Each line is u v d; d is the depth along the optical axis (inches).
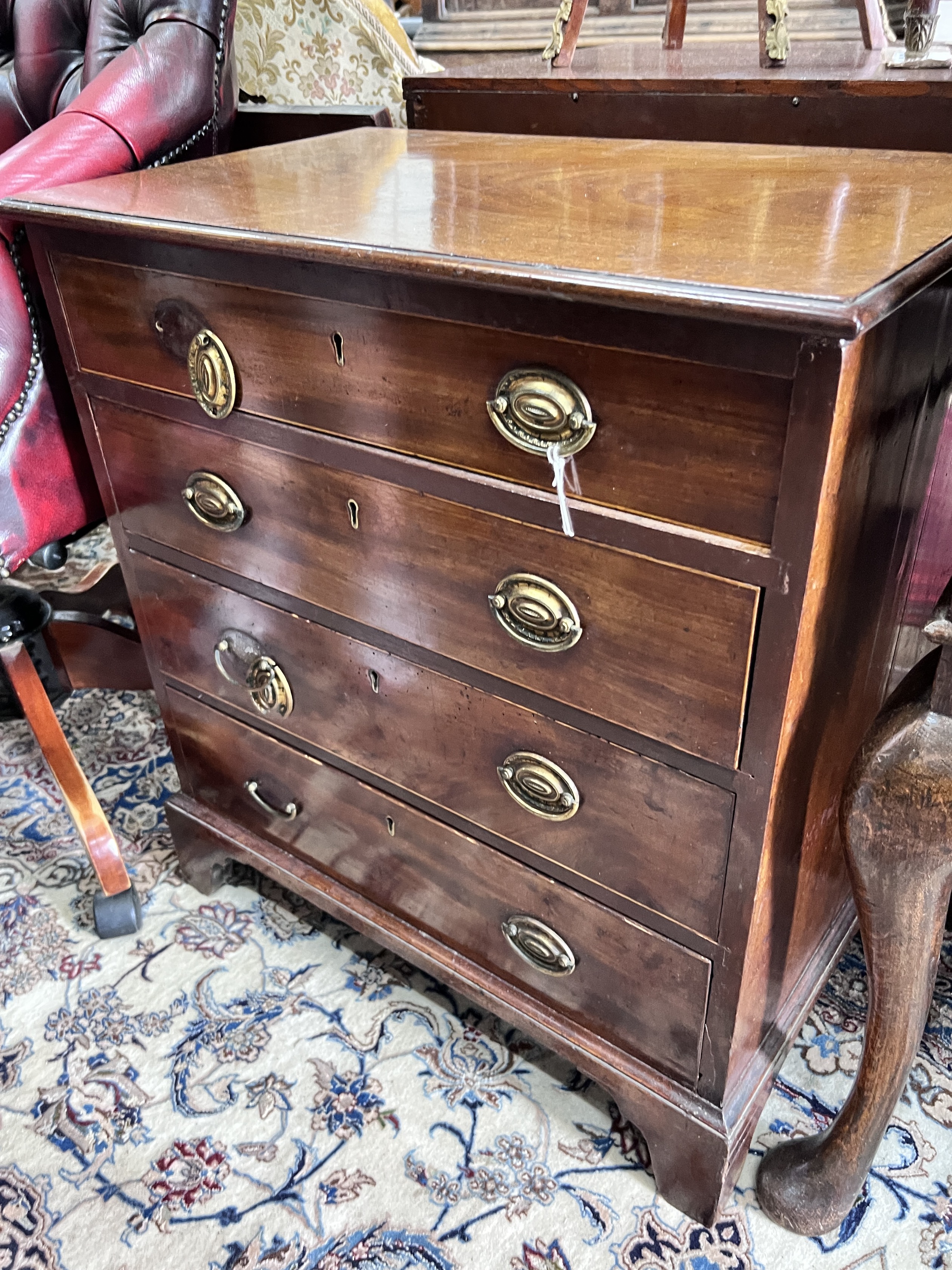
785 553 20.9
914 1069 37.3
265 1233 32.9
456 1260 31.9
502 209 26.5
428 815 33.9
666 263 20.6
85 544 75.6
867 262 20.2
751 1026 30.9
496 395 23.5
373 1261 31.9
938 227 23.0
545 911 32.0
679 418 21.0
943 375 26.3
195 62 41.8
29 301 37.6
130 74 40.1
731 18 65.9
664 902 28.1
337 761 36.1
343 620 31.9
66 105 47.9
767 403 19.6
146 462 34.6
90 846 42.4
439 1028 39.4
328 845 39.4
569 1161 34.7
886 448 23.3
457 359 23.9
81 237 30.6
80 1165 35.1
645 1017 31.1
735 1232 32.4
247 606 35.0
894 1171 34.1
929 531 30.7
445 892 35.5
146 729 58.1
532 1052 38.5
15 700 50.5
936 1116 35.7
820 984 36.4
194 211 28.1
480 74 45.0
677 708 24.6
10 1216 33.6
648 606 23.8
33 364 38.0
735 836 25.4
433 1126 35.9
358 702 33.5
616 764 26.9
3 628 41.6
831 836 31.9
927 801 23.3
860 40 58.1
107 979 41.9
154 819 51.0
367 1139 35.6
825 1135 31.3
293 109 48.8
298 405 28.3
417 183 30.8
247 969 42.2
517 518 25.0
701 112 39.4
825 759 27.8
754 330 18.9
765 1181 32.7
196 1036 39.4
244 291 27.4
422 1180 34.3
